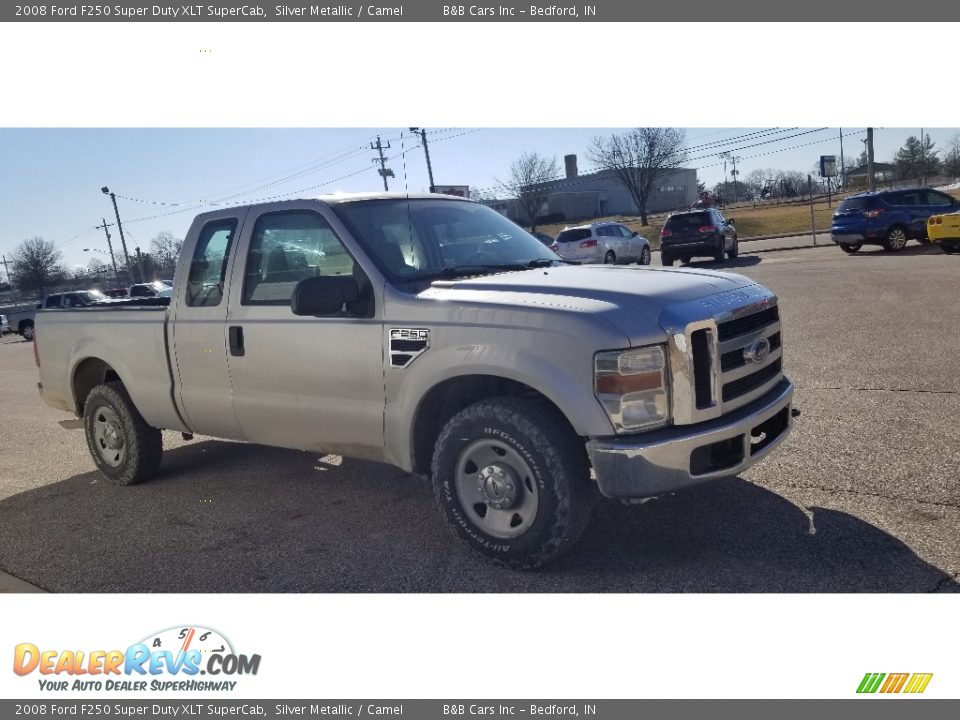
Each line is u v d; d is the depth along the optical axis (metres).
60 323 6.03
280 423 4.64
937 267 15.52
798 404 6.28
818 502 4.26
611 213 79.06
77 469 6.50
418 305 3.95
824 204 53.97
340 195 4.66
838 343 8.76
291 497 5.18
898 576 3.46
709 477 3.50
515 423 3.60
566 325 3.48
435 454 3.90
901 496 4.23
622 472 3.38
